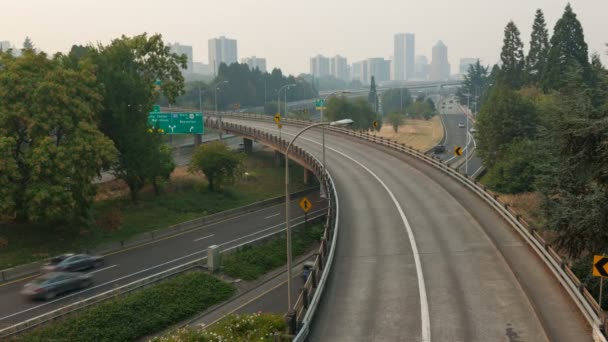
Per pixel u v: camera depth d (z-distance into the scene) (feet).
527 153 193.06
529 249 92.94
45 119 138.51
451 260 90.07
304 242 172.45
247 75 619.26
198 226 179.01
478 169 270.46
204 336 73.46
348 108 385.29
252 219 192.13
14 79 136.77
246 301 126.52
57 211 132.87
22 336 92.63
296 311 65.31
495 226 106.83
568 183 91.30
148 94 184.75
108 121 170.50
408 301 74.08
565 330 63.31
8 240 140.56
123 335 102.53
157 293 118.93
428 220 115.34
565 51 251.39
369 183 156.56
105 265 135.44
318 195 239.30
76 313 103.81
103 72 169.89
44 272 125.49
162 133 196.24
